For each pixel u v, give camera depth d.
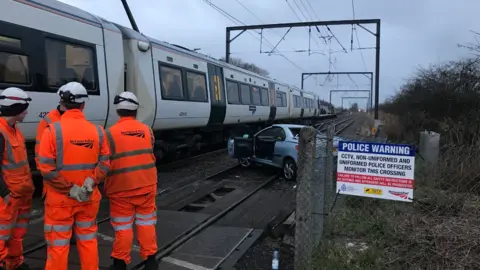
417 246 4.21
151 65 9.56
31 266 4.08
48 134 3.17
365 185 4.32
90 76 7.29
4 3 5.70
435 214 5.07
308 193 3.75
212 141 15.14
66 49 6.79
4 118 3.64
